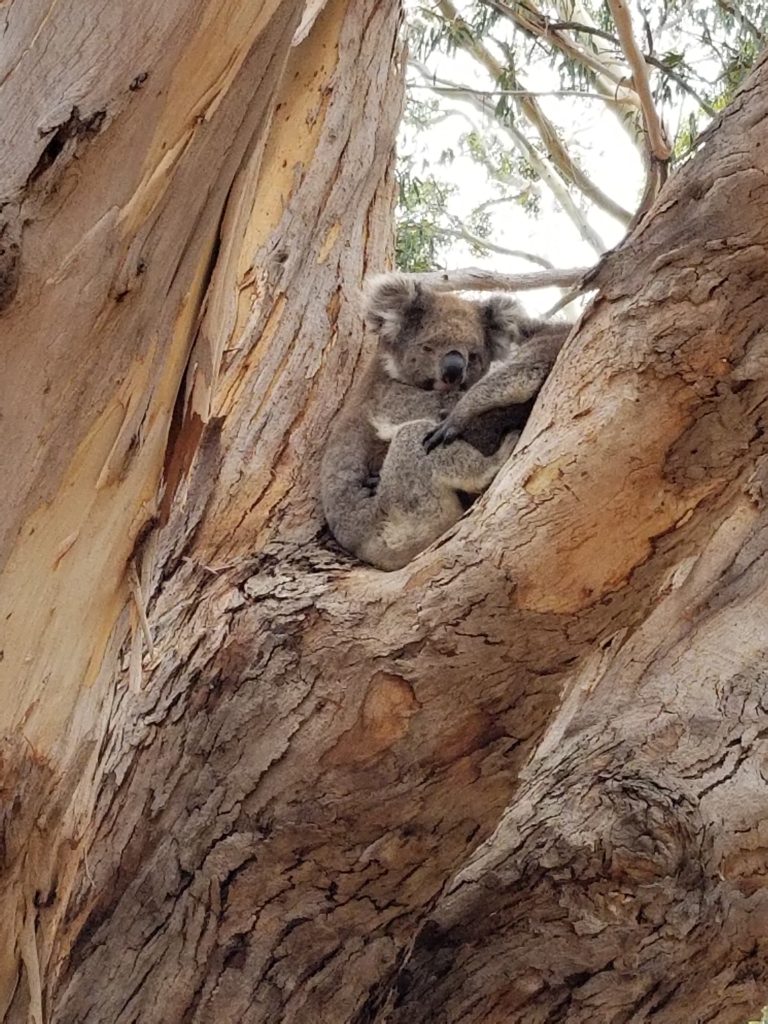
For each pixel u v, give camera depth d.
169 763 3.32
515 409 4.11
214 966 3.29
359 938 3.29
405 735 3.03
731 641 4.30
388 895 3.23
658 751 3.82
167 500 2.60
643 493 2.76
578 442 2.78
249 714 3.21
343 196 5.29
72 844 2.54
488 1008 3.43
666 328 2.66
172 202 2.23
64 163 2.11
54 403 2.20
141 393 2.32
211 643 3.39
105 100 2.13
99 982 3.32
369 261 5.32
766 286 2.60
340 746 3.08
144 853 3.33
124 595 2.52
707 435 2.69
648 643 4.30
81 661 2.43
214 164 2.27
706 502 2.79
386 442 4.53
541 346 4.09
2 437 2.16
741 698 4.09
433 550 3.10
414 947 3.51
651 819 3.22
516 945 3.42
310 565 3.83
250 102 2.29
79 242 2.14
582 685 4.19
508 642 2.94
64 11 2.15
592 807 3.34
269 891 3.23
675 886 3.18
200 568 3.88
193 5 2.15
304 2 2.30
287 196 5.16
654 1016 3.42
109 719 2.87
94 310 2.18
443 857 3.19
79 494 2.29
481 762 3.06
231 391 4.56
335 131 5.35
